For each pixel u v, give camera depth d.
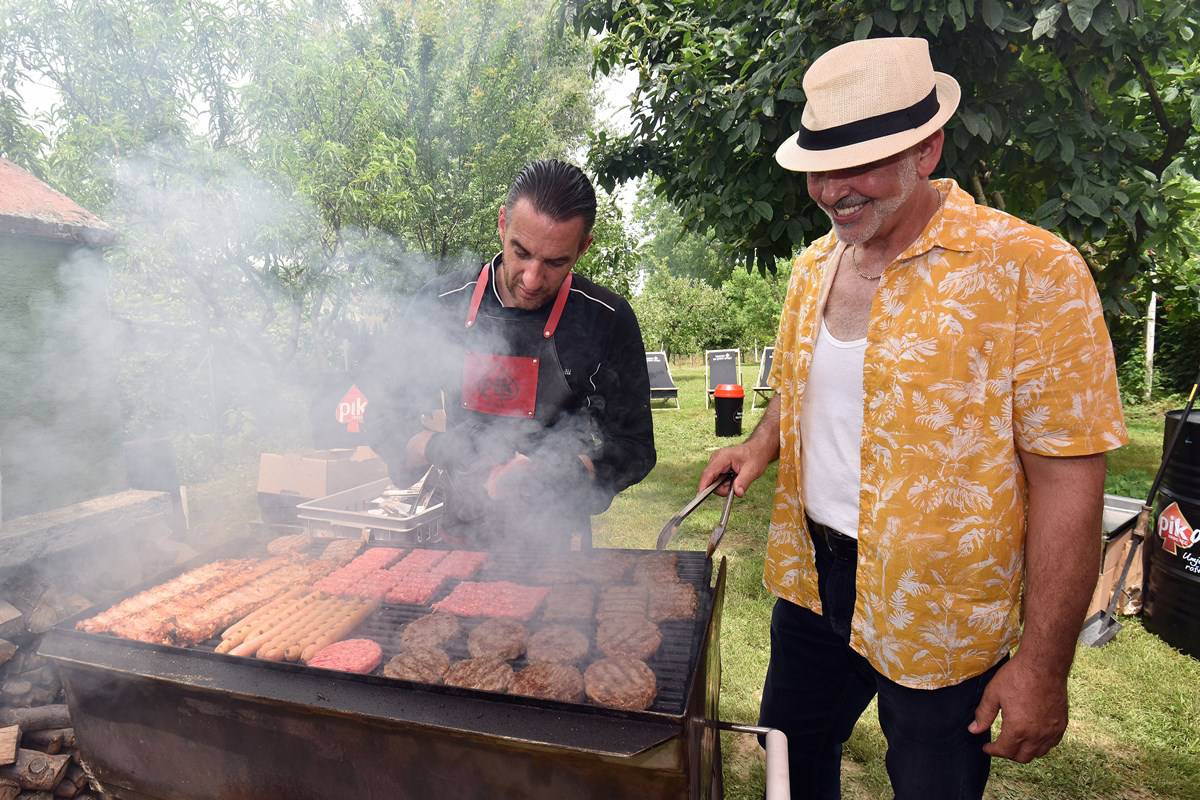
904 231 1.44
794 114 3.87
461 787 1.36
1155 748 2.74
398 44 8.20
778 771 1.45
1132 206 3.73
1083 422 1.26
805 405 1.71
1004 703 1.36
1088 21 3.18
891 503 1.45
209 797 1.60
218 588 2.01
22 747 2.18
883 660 1.52
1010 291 1.30
